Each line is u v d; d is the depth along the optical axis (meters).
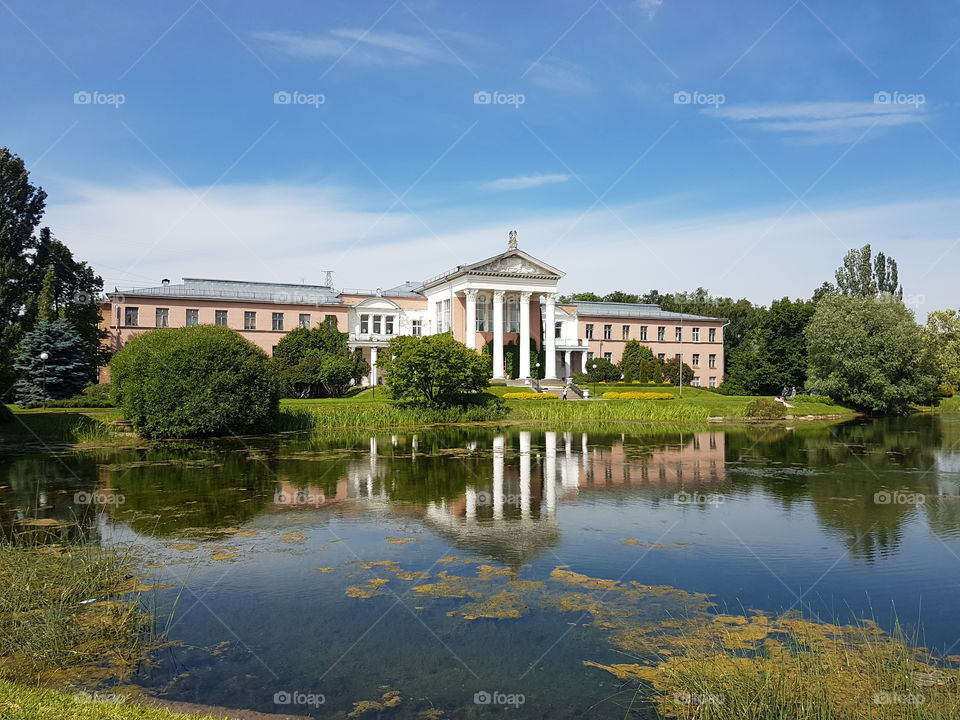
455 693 7.23
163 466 23.28
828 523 14.83
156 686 7.40
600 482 20.12
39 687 7.34
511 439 33.62
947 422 45.50
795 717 6.58
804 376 67.38
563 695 7.17
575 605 9.73
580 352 80.00
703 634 8.70
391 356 47.62
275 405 37.22
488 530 14.16
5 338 48.81
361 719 6.71
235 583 10.73
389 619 9.24
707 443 31.50
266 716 6.75
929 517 15.37
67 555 12.05
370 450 28.41
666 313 86.88
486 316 70.88
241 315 66.94
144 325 63.53
